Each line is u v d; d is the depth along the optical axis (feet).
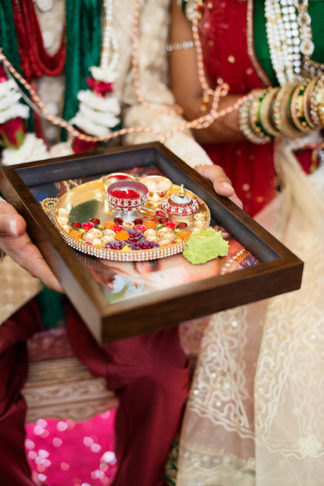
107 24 3.52
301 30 3.50
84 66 3.58
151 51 3.79
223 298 2.41
